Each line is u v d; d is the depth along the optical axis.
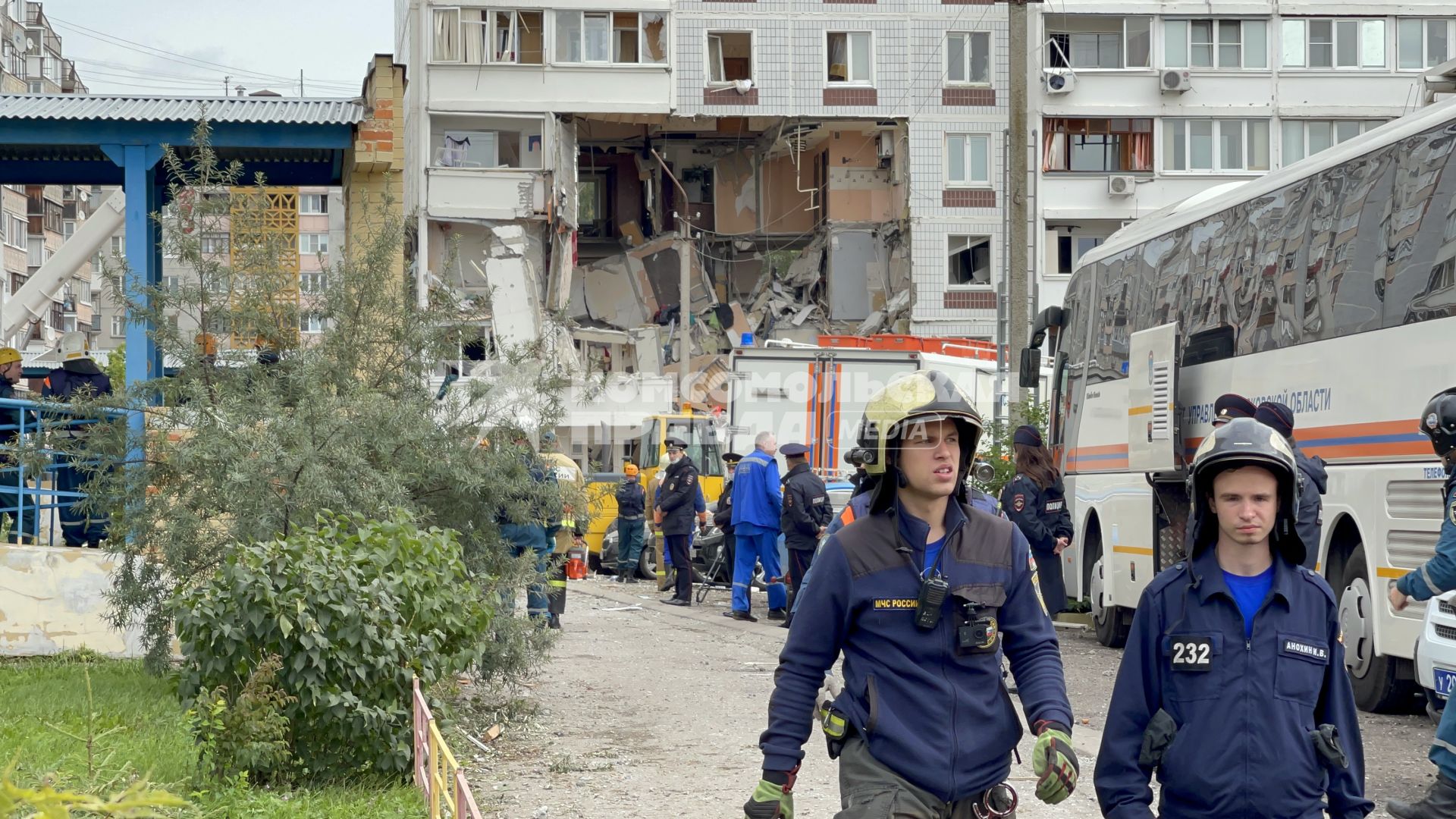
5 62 93.06
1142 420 15.13
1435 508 10.26
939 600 4.01
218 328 11.17
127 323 11.66
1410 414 10.62
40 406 11.51
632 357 48.44
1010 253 34.06
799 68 48.88
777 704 4.11
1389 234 11.00
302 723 7.57
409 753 7.71
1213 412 13.73
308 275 11.46
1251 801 3.85
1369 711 11.30
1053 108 48.09
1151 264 15.56
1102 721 10.36
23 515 12.73
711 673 12.43
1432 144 10.59
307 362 10.74
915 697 3.99
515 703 10.19
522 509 11.09
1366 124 48.41
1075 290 18.09
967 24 49.22
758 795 4.09
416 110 45.84
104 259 11.17
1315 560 9.99
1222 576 3.97
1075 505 17.36
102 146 15.28
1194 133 48.31
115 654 12.14
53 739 8.13
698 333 50.91
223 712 7.32
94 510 10.99
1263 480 3.90
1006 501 11.98
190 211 11.40
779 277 52.12
